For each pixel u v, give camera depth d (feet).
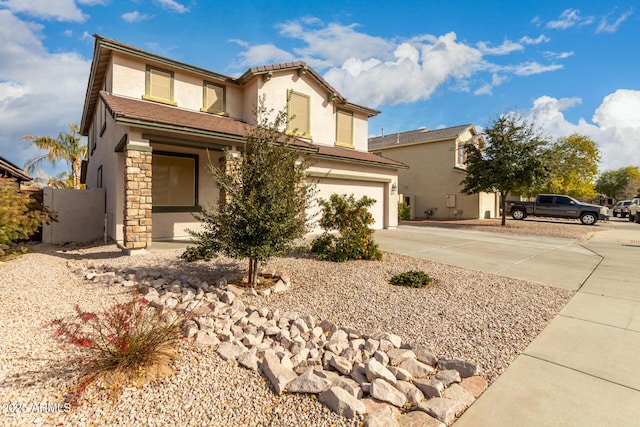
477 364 11.00
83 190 38.70
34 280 19.69
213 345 11.96
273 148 18.33
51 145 71.51
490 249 34.42
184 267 23.06
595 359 11.38
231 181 17.90
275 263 25.27
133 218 26.94
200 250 19.25
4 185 29.01
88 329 12.60
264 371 10.26
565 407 8.81
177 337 11.69
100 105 43.88
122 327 10.50
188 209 37.86
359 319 14.85
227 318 14.34
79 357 10.59
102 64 37.22
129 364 10.11
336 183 45.60
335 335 12.76
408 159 88.33
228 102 43.47
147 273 20.94
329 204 28.89
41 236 38.58
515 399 9.17
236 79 43.09
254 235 17.43
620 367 10.85
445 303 16.90
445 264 26.55
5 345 11.55
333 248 28.04
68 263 24.56
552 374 10.44
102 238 39.04
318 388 9.18
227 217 17.72
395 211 54.49
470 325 14.15
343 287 19.40
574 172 101.81
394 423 8.04
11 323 13.41
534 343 12.56
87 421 8.14
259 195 17.49
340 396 8.61
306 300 17.30
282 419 8.33
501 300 17.48
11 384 9.39
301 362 11.08
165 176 36.40
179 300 16.72
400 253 31.19
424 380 9.97
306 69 45.19
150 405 8.75
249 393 9.34
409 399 9.20
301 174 18.92
